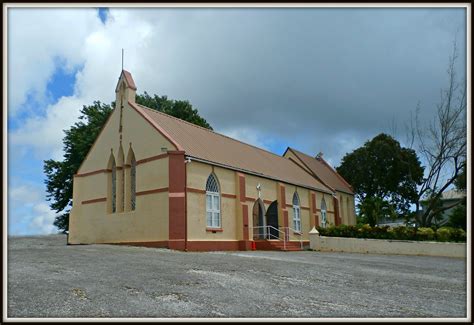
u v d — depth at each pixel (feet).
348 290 38.42
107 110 149.38
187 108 164.55
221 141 113.09
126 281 37.29
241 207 93.09
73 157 144.15
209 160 86.33
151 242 79.87
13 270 41.78
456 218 135.13
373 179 202.69
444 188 116.06
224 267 48.24
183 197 77.51
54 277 38.32
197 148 89.81
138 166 86.43
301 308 30.73
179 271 43.91
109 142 96.22
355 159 207.21
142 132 87.30
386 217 152.05
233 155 105.09
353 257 73.10
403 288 40.75
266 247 96.43
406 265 61.16
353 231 94.27
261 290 36.22
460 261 69.82
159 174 81.35
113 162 95.50
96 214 96.17
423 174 196.44
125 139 91.45
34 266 44.91
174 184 77.87
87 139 140.77
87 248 72.64
